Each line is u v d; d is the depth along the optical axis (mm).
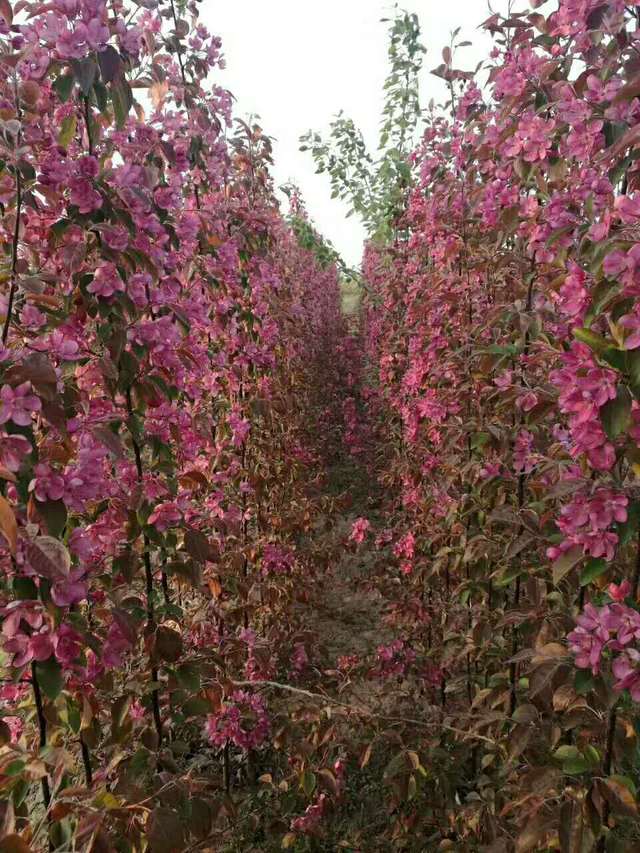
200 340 3213
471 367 3168
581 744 1712
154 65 2309
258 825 2732
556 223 1912
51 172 1688
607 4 1692
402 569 3797
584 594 1944
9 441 1273
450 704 3184
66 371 1807
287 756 2965
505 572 2238
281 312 4340
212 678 2283
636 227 1358
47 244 1974
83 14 1729
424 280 4395
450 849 2311
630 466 1456
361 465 7484
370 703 3043
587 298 1452
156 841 1566
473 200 2904
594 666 1458
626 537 1424
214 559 2002
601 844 1652
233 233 3400
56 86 1725
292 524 4047
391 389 5609
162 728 2229
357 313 13578
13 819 1302
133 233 1794
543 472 2338
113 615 1685
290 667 3443
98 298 1809
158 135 2281
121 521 1920
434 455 3846
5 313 1541
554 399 1758
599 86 1675
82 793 1426
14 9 1908
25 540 1318
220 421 3469
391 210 6469
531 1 2055
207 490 2941
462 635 2834
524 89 2066
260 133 3986
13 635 1510
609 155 1474
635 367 1249
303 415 6449
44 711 1747
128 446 2088
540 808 1673
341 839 2664
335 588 5078
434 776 2455
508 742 2018
